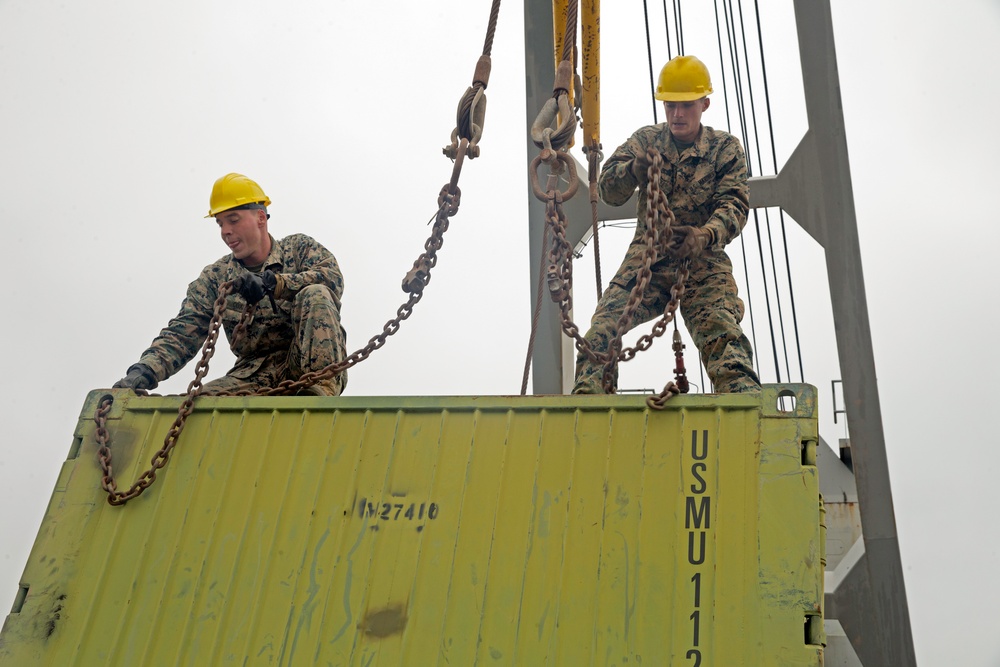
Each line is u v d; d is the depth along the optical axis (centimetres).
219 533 383
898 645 731
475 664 338
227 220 535
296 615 360
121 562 387
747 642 322
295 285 509
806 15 813
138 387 492
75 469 412
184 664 360
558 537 354
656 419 366
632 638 331
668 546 343
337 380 497
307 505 382
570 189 447
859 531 980
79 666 367
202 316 534
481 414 385
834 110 795
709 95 518
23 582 388
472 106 478
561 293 434
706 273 508
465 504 368
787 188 796
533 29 842
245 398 411
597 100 696
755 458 350
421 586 356
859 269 771
